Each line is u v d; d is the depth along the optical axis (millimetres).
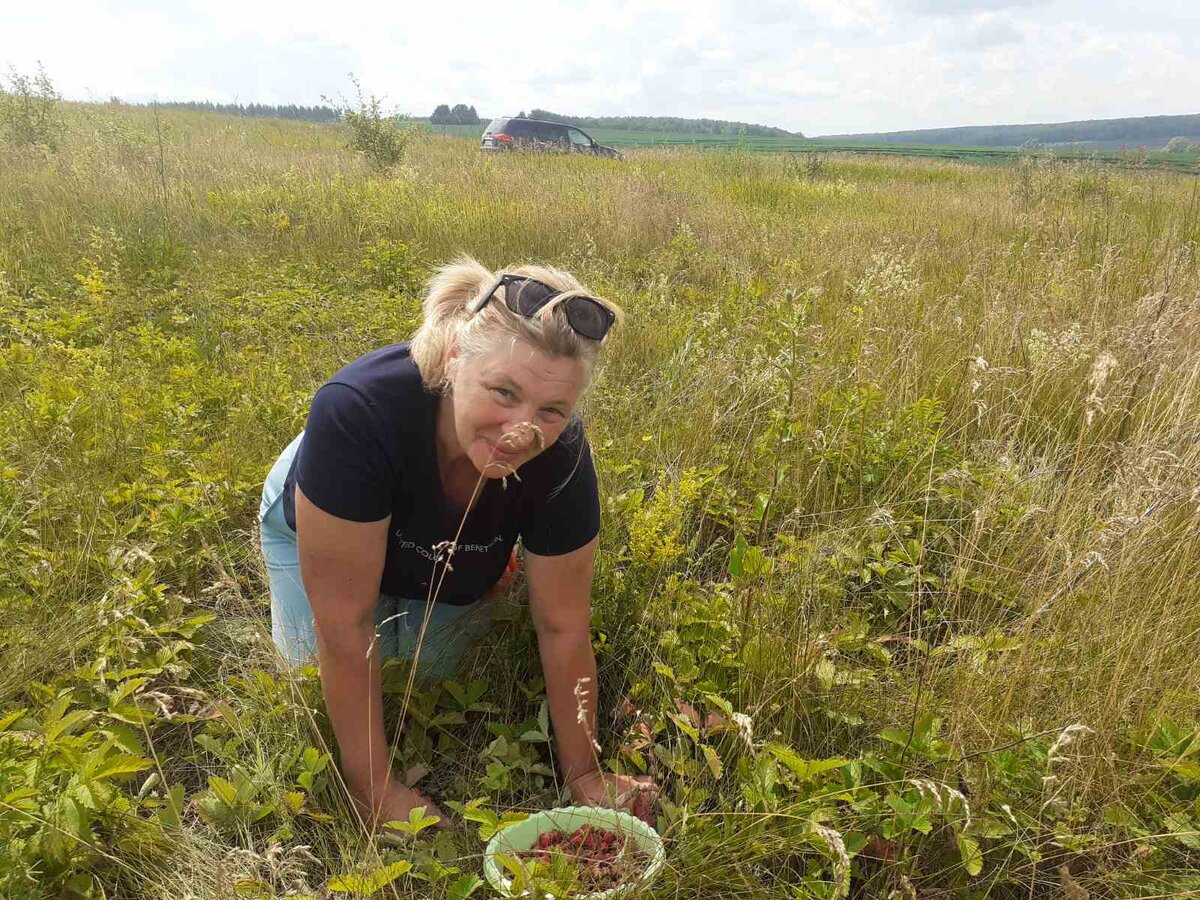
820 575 2820
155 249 7160
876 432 3818
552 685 2266
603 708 2564
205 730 2428
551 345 1707
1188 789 2158
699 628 2582
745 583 2695
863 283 5703
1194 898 1921
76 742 1887
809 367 4281
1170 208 10797
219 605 2867
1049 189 12766
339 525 1936
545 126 20828
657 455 3801
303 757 2164
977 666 2375
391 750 2346
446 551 2248
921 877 2049
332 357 4852
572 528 2096
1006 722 2262
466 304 1910
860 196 14320
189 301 5973
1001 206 12164
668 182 12664
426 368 1938
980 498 3371
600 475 3438
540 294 1738
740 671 2434
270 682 2342
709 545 3434
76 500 3162
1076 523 3045
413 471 2031
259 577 3062
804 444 3594
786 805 2088
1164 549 2859
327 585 2006
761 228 9312
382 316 5508
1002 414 3973
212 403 4156
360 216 8797
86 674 2301
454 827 2168
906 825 1938
